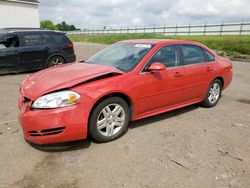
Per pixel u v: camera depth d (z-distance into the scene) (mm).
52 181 2945
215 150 3711
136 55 4445
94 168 3203
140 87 4109
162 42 4715
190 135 4184
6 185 2861
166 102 4668
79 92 3451
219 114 5305
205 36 33500
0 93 6633
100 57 4910
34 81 3855
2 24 27094
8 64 8961
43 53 9680
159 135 4152
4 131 4207
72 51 10656
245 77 9766
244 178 3066
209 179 3027
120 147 3734
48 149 3633
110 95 3783
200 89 5328
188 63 5016
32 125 3350
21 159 3377
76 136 3488
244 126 4660
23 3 28766
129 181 2959
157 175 3078
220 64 5812
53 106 3316
